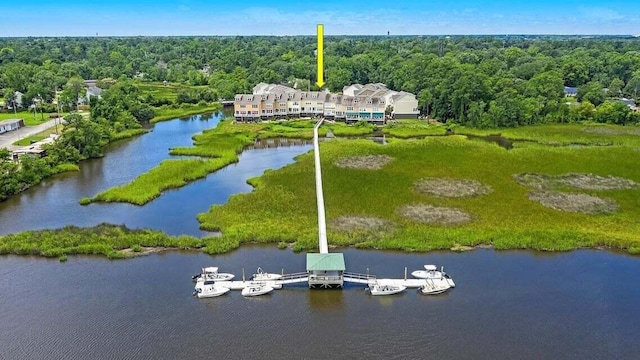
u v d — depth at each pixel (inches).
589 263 2554.1
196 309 2162.9
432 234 2829.7
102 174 4192.9
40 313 2121.1
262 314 2133.4
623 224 3009.4
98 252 2640.3
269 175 3941.9
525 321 2075.5
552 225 2989.7
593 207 3275.1
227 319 2095.2
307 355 1870.1
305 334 1995.6
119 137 5585.6
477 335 1987.0
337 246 2728.8
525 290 2304.4
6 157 4003.4
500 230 2891.2
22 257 2603.3
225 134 5590.6
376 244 2711.6
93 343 1931.6
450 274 2445.9
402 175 3917.3
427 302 2218.3
